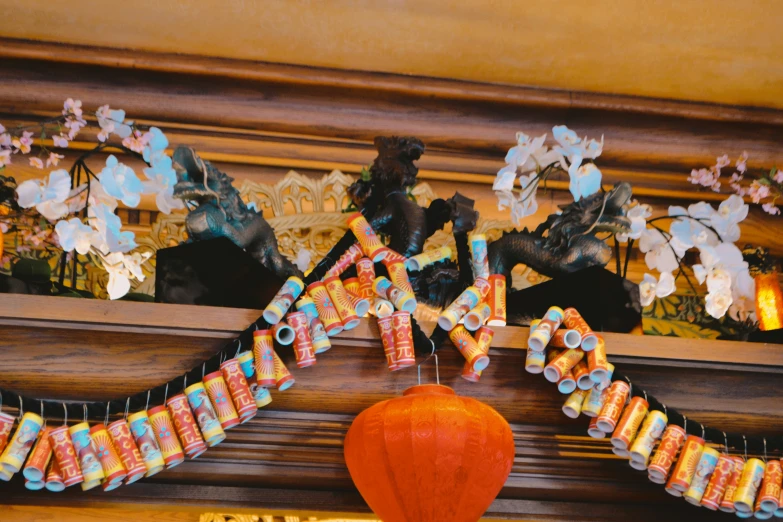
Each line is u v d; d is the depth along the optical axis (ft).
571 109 11.91
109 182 8.70
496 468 7.32
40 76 10.89
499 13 10.73
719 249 9.68
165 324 7.68
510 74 11.66
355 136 11.54
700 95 12.00
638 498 8.86
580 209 9.10
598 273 8.70
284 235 10.64
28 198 8.62
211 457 8.09
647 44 11.16
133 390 7.75
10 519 8.55
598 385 8.03
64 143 9.86
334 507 8.45
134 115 11.09
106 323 7.60
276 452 8.12
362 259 8.36
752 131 12.21
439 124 11.69
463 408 7.31
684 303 11.67
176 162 8.74
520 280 10.89
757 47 11.16
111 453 7.18
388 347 7.90
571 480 8.66
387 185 9.29
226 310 7.83
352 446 7.45
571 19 10.82
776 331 9.30
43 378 7.59
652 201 12.21
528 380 8.30
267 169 11.34
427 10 10.69
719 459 8.11
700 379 8.53
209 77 11.23
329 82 11.43
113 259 8.89
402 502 7.24
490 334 8.09
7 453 7.02
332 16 10.77
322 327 7.90
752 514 8.13
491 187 11.79
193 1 10.50
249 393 7.52
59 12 10.53
